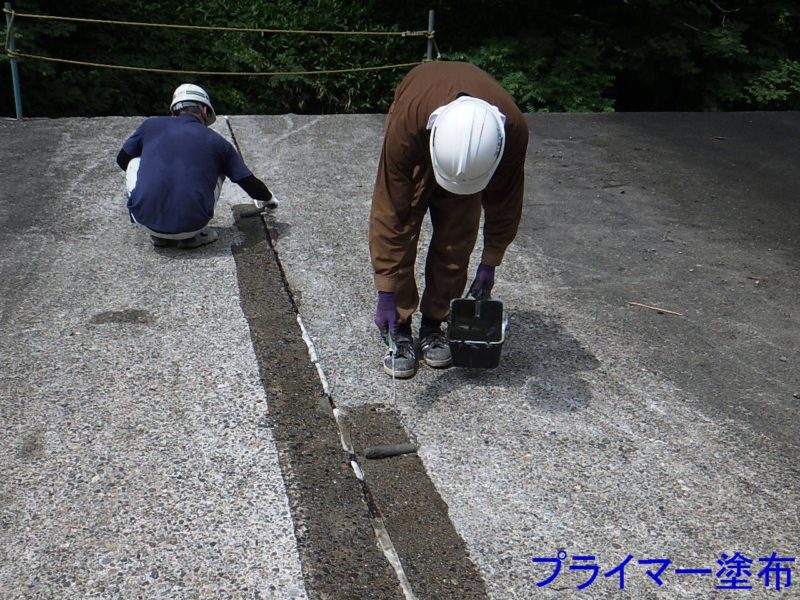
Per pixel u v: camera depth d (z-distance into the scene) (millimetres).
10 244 4043
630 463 2559
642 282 3971
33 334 3191
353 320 3443
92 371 2951
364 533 2229
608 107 10383
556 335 3393
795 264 4246
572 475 2494
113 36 9609
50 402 2752
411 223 2730
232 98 10406
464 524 2279
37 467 2426
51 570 2055
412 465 2523
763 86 11055
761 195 5426
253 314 3457
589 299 3760
